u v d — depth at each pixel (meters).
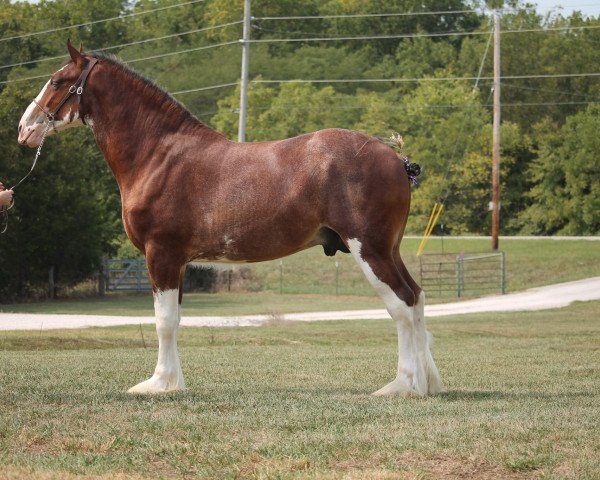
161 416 8.80
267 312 35.50
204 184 10.34
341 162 10.04
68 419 8.66
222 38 90.50
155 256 10.43
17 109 42.69
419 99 75.69
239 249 10.30
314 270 53.28
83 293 48.06
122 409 9.20
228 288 51.16
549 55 83.69
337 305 40.59
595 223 71.25
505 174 73.94
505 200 74.75
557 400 10.16
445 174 72.62
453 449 7.44
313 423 8.48
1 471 6.82
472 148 73.88
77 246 44.59
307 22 97.38
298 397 10.16
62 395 10.09
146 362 14.63
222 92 81.12
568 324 27.22
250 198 10.18
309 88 76.38
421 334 10.48
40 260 44.56
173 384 10.49
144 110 10.74
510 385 11.93
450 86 79.25
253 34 93.25
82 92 10.94
